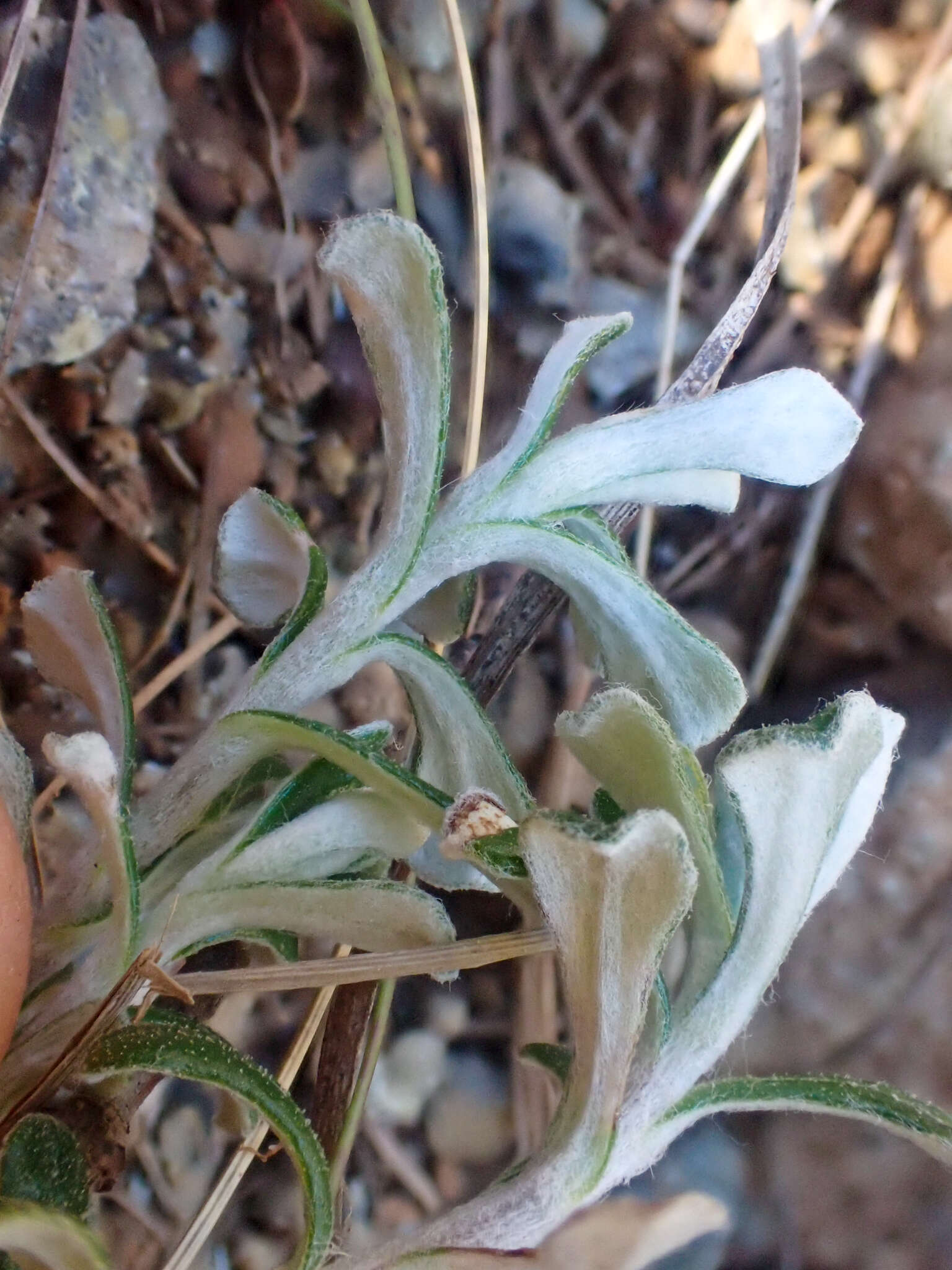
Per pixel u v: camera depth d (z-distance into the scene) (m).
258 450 0.11
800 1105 0.05
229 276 0.10
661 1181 0.11
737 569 0.13
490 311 0.12
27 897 0.05
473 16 0.12
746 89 0.12
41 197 0.09
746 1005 0.05
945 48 0.12
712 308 0.13
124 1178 0.10
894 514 0.12
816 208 0.13
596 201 0.12
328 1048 0.08
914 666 0.12
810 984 0.12
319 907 0.06
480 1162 0.12
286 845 0.06
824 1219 0.11
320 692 0.06
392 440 0.06
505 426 0.12
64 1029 0.05
